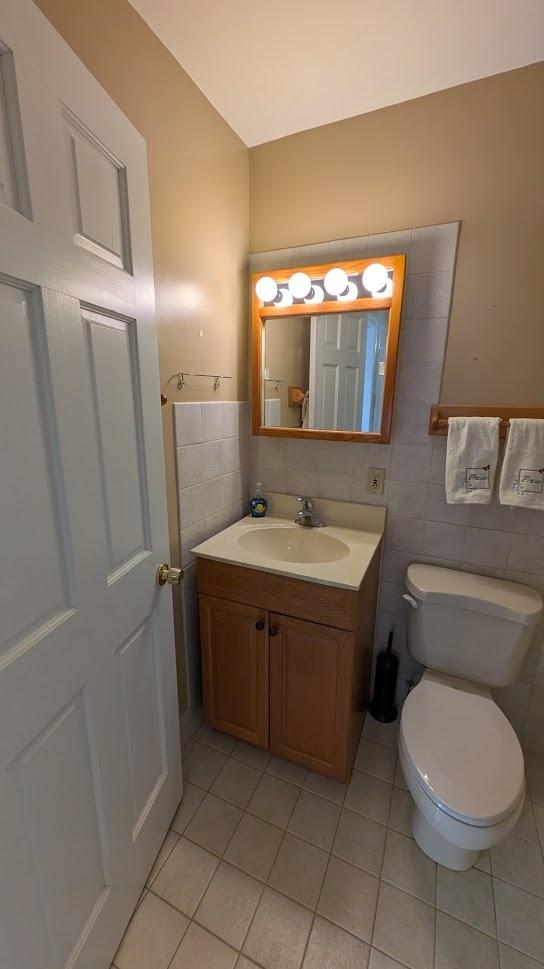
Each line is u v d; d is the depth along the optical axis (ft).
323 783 4.85
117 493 2.97
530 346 4.43
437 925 3.58
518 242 4.31
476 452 4.51
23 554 2.12
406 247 4.71
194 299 4.59
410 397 4.99
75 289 2.39
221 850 4.14
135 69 3.49
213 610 4.90
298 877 3.92
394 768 5.04
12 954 2.15
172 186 4.08
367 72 4.10
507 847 4.19
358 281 4.90
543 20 3.48
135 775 3.49
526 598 4.54
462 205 4.45
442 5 3.39
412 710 4.28
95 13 3.07
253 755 5.22
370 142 4.73
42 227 2.12
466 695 4.52
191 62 3.98
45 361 2.19
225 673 5.06
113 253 2.80
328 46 3.80
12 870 2.12
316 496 5.78
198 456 4.96
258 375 5.61
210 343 4.97
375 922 3.59
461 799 3.36
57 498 2.35
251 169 5.39
